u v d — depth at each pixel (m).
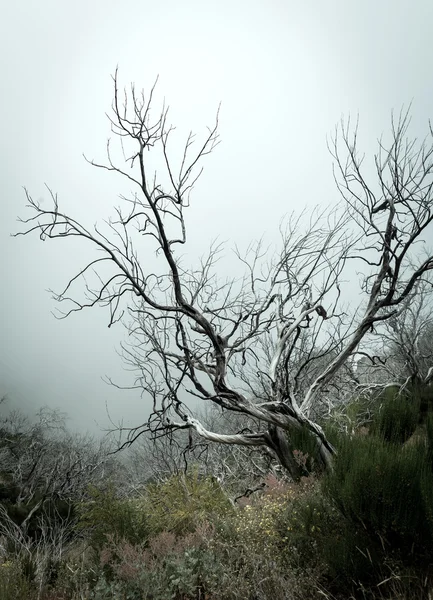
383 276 7.70
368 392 12.44
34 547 8.83
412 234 7.20
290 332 8.16
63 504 11.20
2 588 5.76
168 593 4.74
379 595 4.27
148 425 8.22
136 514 7.66
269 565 4.68
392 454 4.93
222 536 5.78
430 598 3.78
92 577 5.68
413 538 4.43
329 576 4.71
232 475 11.13
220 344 7.34
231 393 7.28
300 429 7.00
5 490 16.28
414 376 11.43
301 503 5.76
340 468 5.43
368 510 4.59
